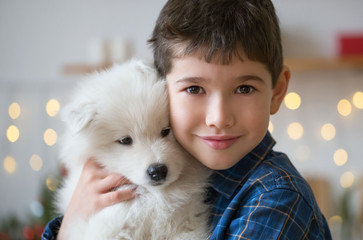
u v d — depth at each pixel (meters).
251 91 1.13
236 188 1.23
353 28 3.95
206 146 1.15
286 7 3.99
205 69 1.09
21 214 3.99
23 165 4.01
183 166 1.32
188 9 1.15
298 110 4.06
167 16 1.21
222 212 1.25
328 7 3.96
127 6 4.00
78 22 4.01
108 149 1.37
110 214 1.22
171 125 1.24
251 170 1.23
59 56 4.00
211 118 1.10
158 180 1.24
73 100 1.48
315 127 4.05
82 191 1.32
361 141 4.00
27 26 4.00
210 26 1.09
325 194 3.91
